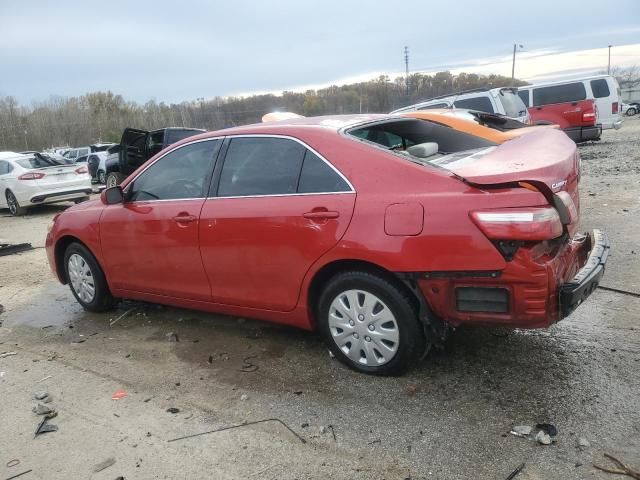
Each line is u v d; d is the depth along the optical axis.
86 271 5.19
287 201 3.64
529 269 2.90
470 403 3.17
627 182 10.11
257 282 3.87
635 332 3.91
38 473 2.86
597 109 17.97
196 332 4.62
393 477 2.61
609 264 5.44
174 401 3.48
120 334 4.73
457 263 3.03
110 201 4.64
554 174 3.12
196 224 4.08
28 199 13.34
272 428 3.09
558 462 2.62
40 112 76.75
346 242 3.35
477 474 2.58
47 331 4.96
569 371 3.44
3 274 7.27
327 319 3.65
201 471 2.77
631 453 2.64
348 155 3.49
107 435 3.15
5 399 3.68
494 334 4.05
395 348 3.40
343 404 3.28
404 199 3.20
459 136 4.81
